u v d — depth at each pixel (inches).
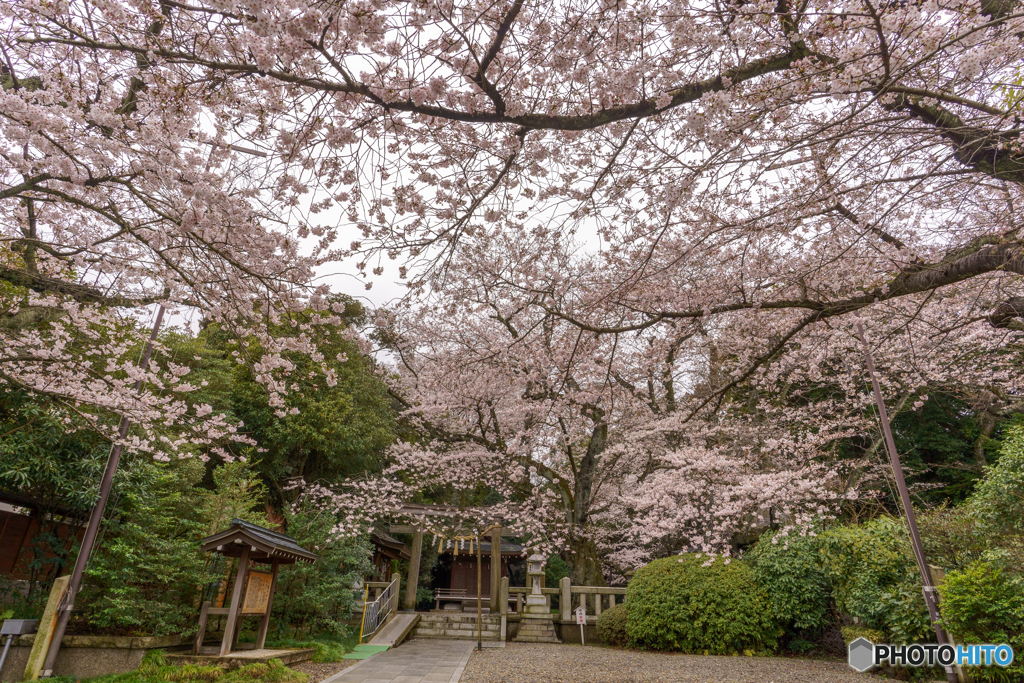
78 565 290.8
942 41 137.3
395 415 747.4
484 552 811.4
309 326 203.2
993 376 410.0
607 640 465.1
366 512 546.6
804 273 201.5
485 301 257.4
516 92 159.3
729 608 396.5
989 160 157.3
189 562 331.0
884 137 172.7
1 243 232.4
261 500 598.9
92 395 250.2
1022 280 215.0
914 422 648.4
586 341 254.5
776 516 476.1
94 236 232.4
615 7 137.7
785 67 143.2
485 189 184.1
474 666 339.9
